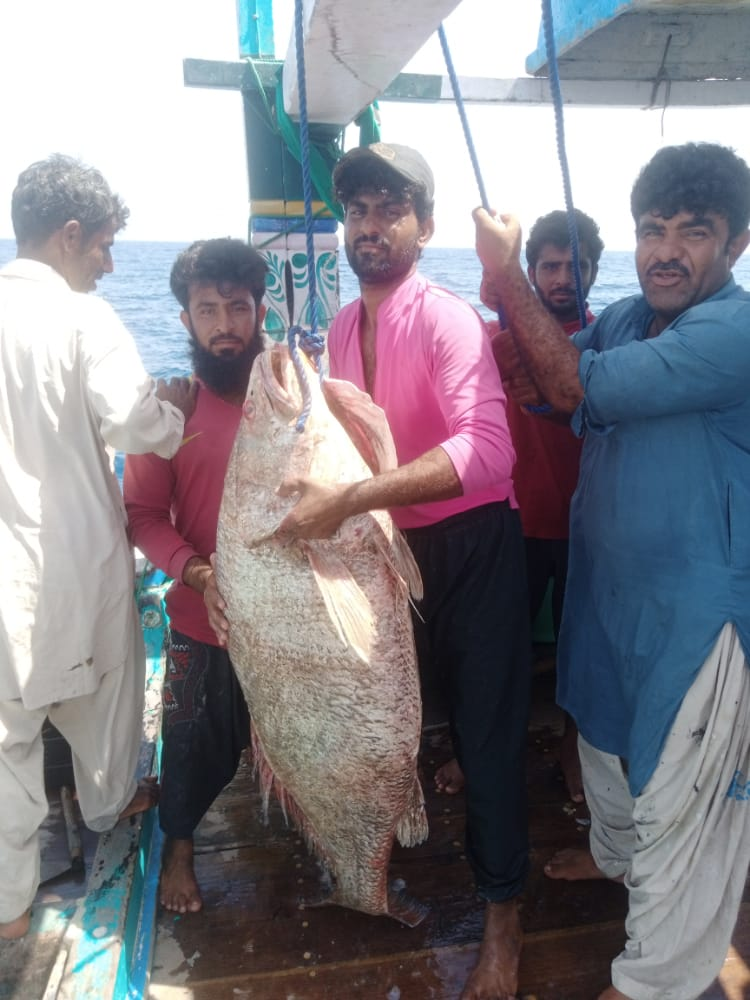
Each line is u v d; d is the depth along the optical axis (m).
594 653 2.39
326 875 2.86
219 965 2.51
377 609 2.16
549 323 2.19
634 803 2.37
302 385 2.03
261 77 4.07
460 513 2.36
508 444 2.11
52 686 2.47
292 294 4.41
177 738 2.70
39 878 2.61
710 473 2.04
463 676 2.40
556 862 2.81
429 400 2.28
